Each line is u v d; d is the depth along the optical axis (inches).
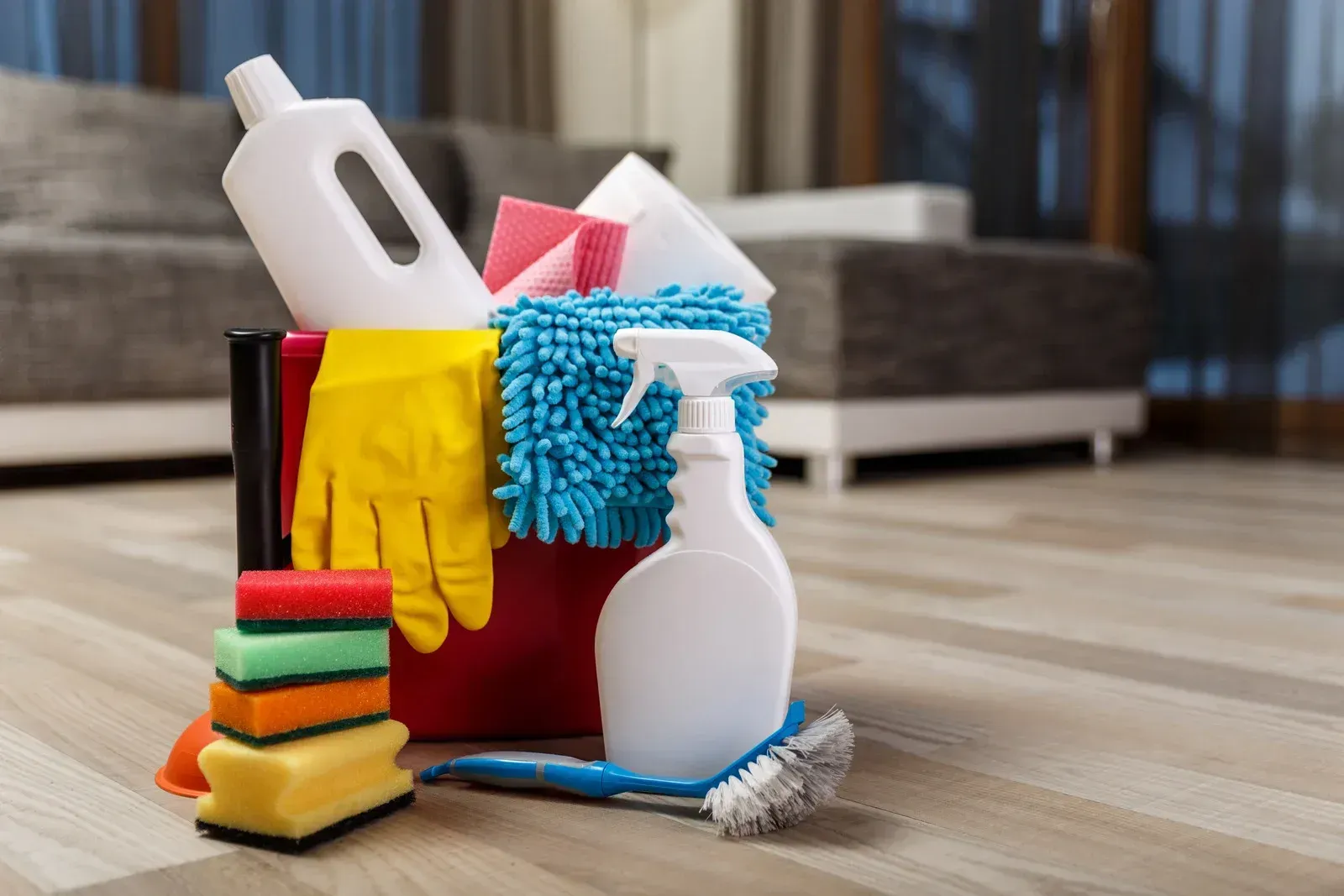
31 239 94.1
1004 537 75.3
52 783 32.1
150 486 99.4
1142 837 28.6
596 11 181.0
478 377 33.0
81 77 135.0
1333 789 32.0
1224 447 136.7
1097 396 119.0
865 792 31.6
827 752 28.7
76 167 116.9
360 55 156.7
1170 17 140.2
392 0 159.6
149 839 28.3
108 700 40.0
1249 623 52.1
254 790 27.4
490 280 39.6
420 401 32.9
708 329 34.1
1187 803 30.9
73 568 64.0
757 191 168.7
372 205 128.9
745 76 169.0
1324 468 117.9
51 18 133.9
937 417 105.6
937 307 104.5
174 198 121.9
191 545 71.2
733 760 31.0
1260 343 135.0
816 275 98.3
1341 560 67.5
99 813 30.0
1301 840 28.5
